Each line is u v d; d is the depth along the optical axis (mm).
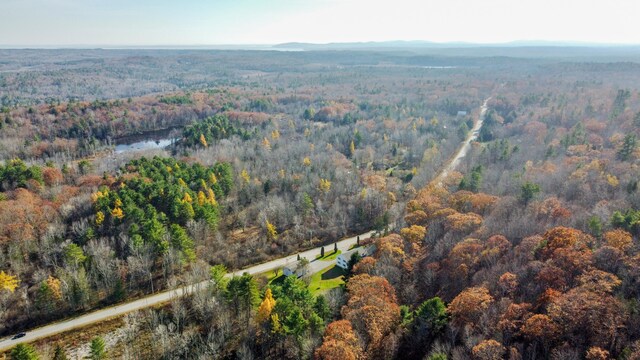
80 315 97375
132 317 95125
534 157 167375
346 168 179750
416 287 90250
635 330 60062
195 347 84562
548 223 97875
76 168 176750
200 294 95500
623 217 90500
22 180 145875
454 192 135625
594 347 56719
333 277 108750
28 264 111688
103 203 127812
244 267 116625
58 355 77812
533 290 72875
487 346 58844
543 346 61156
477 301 70562
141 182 141750
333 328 69938
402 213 132875
